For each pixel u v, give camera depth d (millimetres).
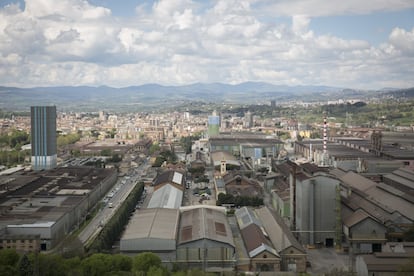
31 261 134625
